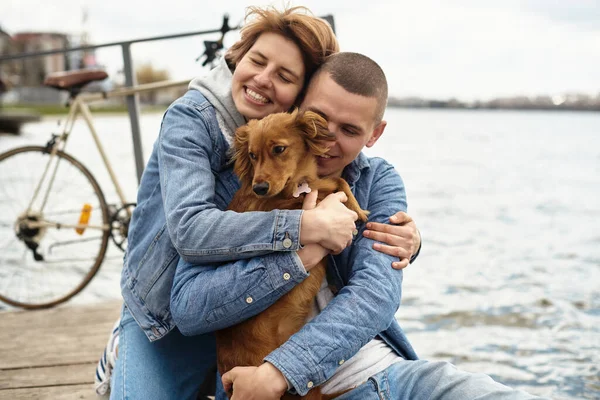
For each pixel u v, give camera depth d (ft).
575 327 16.29
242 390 6.30
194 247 6.64
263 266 6.52
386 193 7.90
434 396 6.54
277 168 7.03
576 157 80.02
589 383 13.08
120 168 46.75
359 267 7.15
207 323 6.70
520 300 18.60
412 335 15.80
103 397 8.73
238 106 7.81
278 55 7.63
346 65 7.25
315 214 6.59
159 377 7.63
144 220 7.75
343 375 7.04
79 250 21.90
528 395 6.14
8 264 20.45
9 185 23.17
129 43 14.89
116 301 14.55
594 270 22.29
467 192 44.01
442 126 195.42
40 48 191.01
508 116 334.03
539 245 26.53
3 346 11.84
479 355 14.44
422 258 24.03
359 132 7.34
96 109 144.36
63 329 12.75
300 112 7.29
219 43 14.05
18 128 90.07
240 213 6.70
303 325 7.16
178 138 7.34
